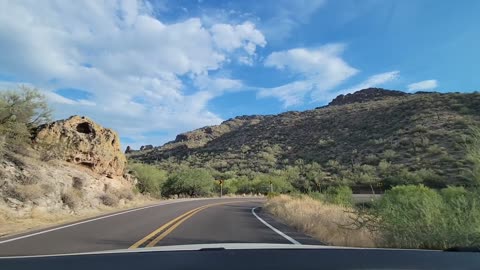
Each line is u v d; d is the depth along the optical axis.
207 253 3.18
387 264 2.95
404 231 8.40
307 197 31.52
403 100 102.94
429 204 8.69
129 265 2.87
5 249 10.03
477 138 7.81
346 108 120.69
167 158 136.50
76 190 25.09
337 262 2.96
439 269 2.89
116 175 35.41
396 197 12.52
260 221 18.86
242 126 157.75
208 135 181.25
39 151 25.91
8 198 18.78
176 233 13.67
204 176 64.19
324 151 90.31
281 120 134.00
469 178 8.03
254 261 2.96
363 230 10.24
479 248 3.45
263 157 101.44
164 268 2.80
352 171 60.81
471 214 7.50
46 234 13.30
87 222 17.62
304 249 3.40
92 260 3.03
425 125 73.31
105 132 34.12
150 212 24.12
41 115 27.64
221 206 33.03
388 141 74.19
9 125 23.16
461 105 79.31
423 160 52.16
